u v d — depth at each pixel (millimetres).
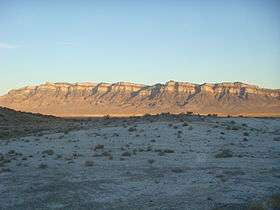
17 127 64562
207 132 40531
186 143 36031
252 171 25062
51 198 19797
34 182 23125
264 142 36875
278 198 18500
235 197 19297
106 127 47656
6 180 23797
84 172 25500
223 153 30891
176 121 47750
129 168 26453
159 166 26938
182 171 25219
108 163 28328
